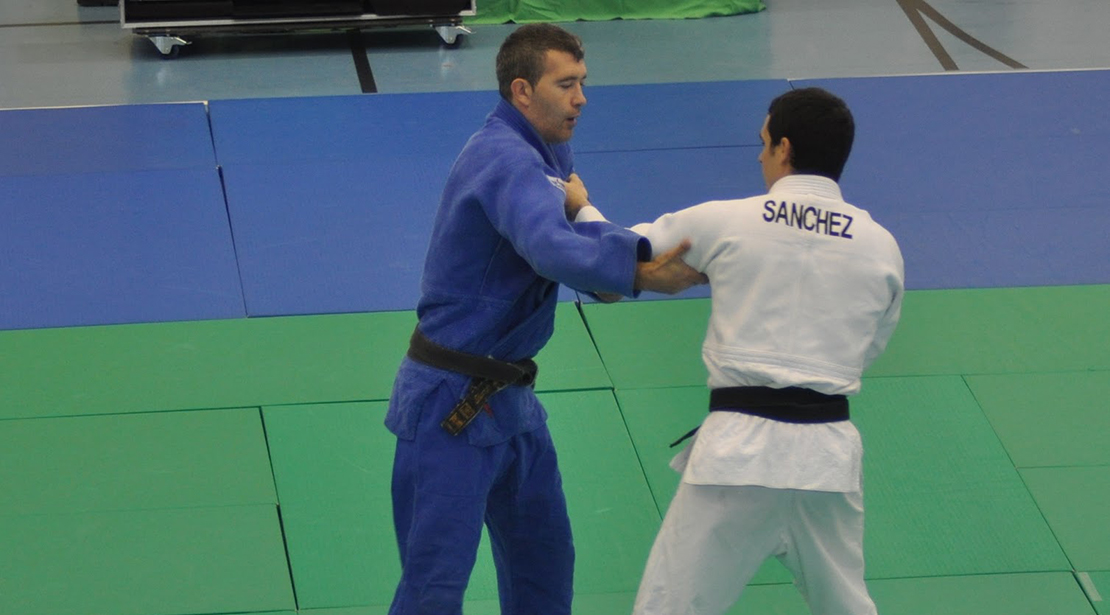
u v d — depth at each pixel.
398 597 8.34
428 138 18.48
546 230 7.40
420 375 8.16
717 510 7.63
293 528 10.74
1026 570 10.47
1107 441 12.12
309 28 22.30
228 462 11.53
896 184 17.45
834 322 7.55
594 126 18.92
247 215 16.20
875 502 11.22
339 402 12.45
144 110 19.12
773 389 7.55
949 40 23.67
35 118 18.77
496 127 8.00
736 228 7.62
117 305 14.16
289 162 17.62
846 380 7.60
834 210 7.63
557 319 13.95
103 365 12.98
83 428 11.92
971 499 11.30
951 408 12.56
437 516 8.09
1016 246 15.91
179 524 10.71
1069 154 18.44
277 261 15.16
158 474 11.32
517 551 8.85
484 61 22.14
